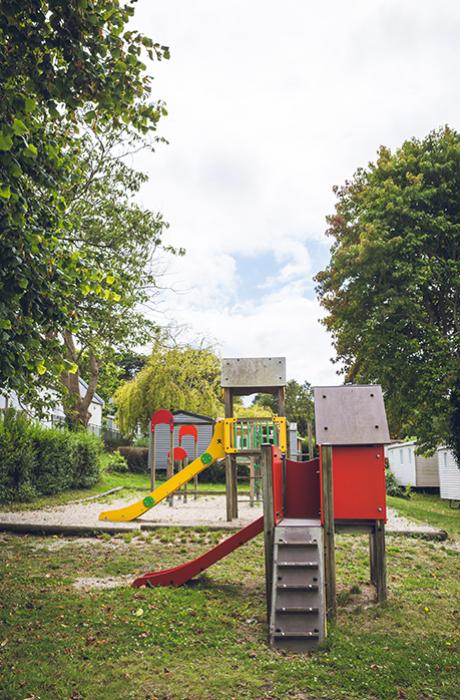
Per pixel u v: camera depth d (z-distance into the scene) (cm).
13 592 682
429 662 488
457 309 2170
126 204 2295
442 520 1606
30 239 597
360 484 653
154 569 836
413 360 2056
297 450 2666
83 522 1234
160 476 3119
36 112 624
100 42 577
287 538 606
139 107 655
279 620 538
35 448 1722
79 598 657
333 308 2553
